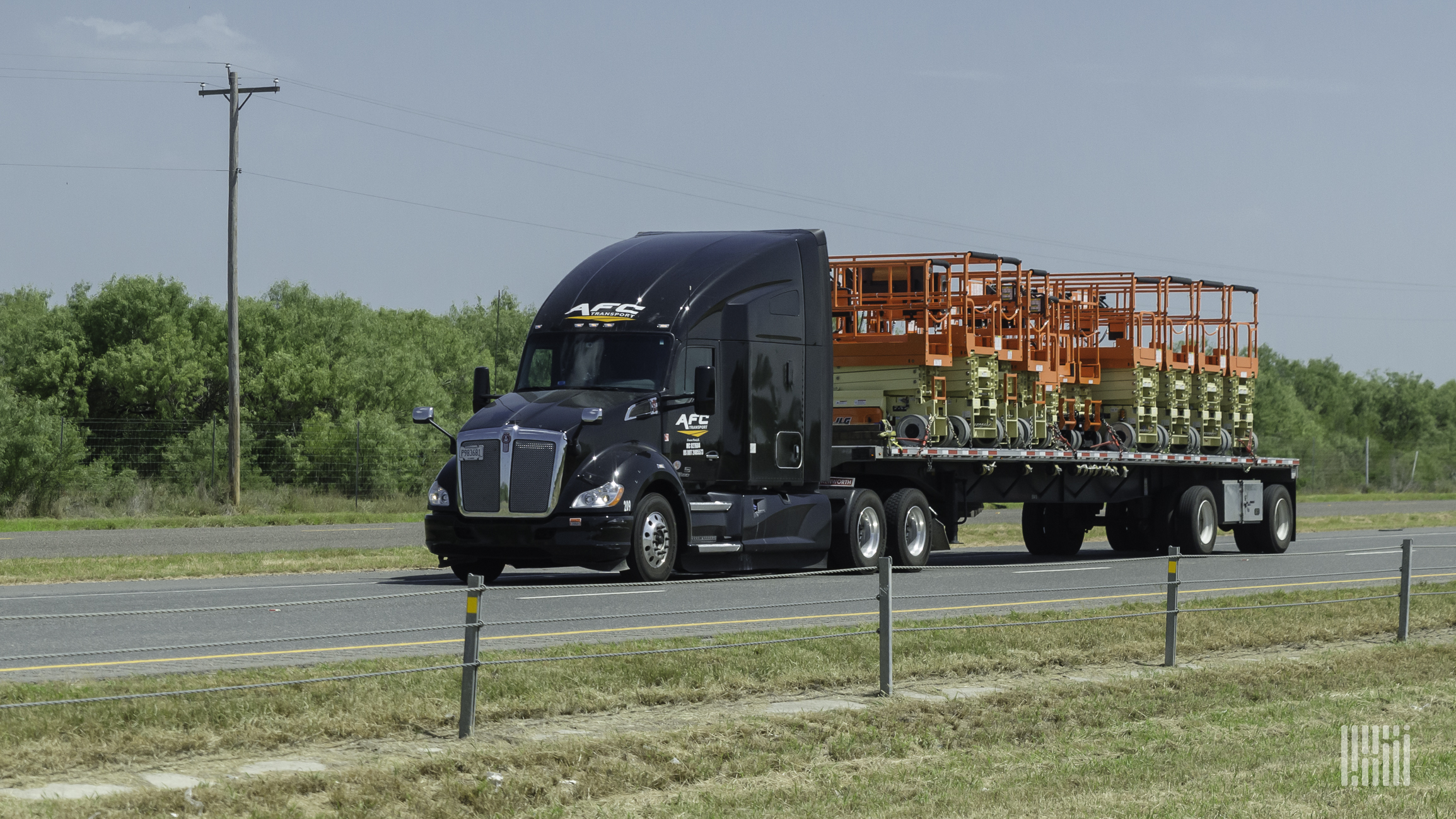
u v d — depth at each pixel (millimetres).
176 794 7219
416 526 33719
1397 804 8203
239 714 8805
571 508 16922
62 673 9984
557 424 17125
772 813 7844
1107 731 10273
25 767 7586
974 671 11922
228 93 38125
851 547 20297
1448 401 117000
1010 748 9719
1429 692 12281
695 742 9086
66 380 54125
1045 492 24984
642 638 12367
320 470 43250
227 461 42312
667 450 18000
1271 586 19156
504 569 21031
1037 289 24953
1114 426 26672
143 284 56969
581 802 7992
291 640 11984
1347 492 68500
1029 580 19500
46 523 32594
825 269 20062
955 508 22922
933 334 22562
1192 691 11734
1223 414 29625
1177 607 13367
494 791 7887
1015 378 24078
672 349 18141
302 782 7613
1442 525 42812
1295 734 10289
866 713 10094
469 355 80938
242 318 59781
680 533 18078
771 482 19156
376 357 64188
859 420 22594
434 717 9125
